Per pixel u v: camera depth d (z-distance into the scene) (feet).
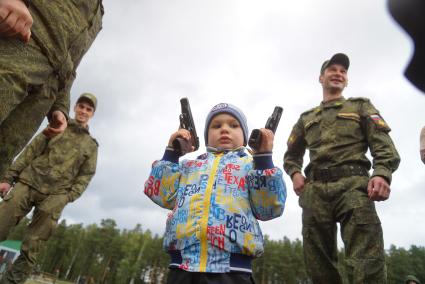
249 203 6.37
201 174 6.70
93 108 15.53
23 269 12.44
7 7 4.99
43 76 6.15
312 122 11.39
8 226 12.62
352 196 9.36
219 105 7.76
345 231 9.30
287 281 188.44
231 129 7.43
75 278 216.54
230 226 5.86
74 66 7.68
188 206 6.23
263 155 6.24
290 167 12.12
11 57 5.37
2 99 5.24
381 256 8.59
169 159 6.97
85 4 6.84
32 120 6.67
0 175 6.51
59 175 13.85
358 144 10.24
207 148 7.52
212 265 5.51
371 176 9.16
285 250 198.90
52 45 6.10
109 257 234.17
